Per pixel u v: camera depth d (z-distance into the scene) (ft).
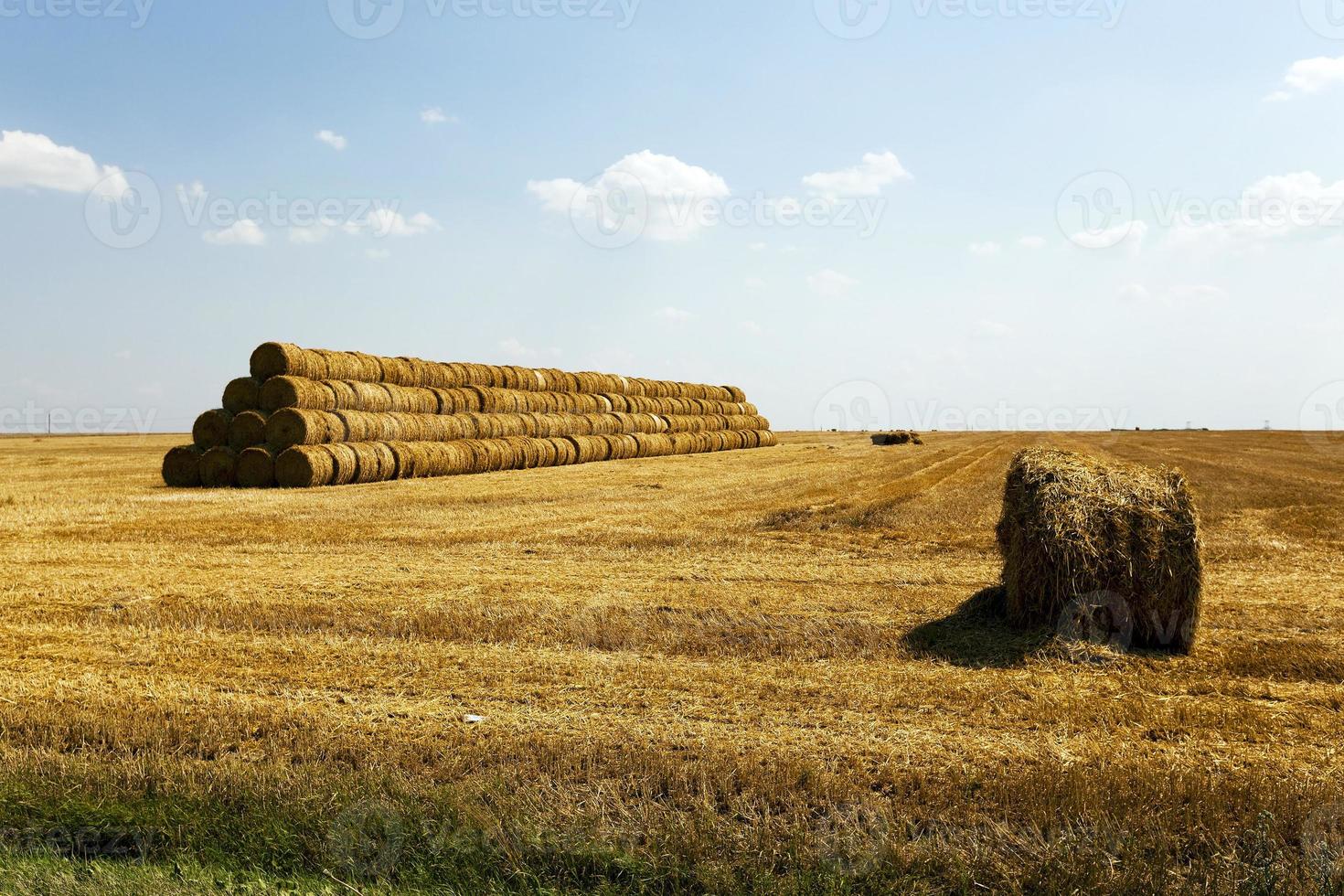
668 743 20.35
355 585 38.24
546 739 20.36
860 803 17.17
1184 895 14.11
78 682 25.05
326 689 24.45
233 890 14.49
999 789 17.46
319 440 95.61
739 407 219.20
